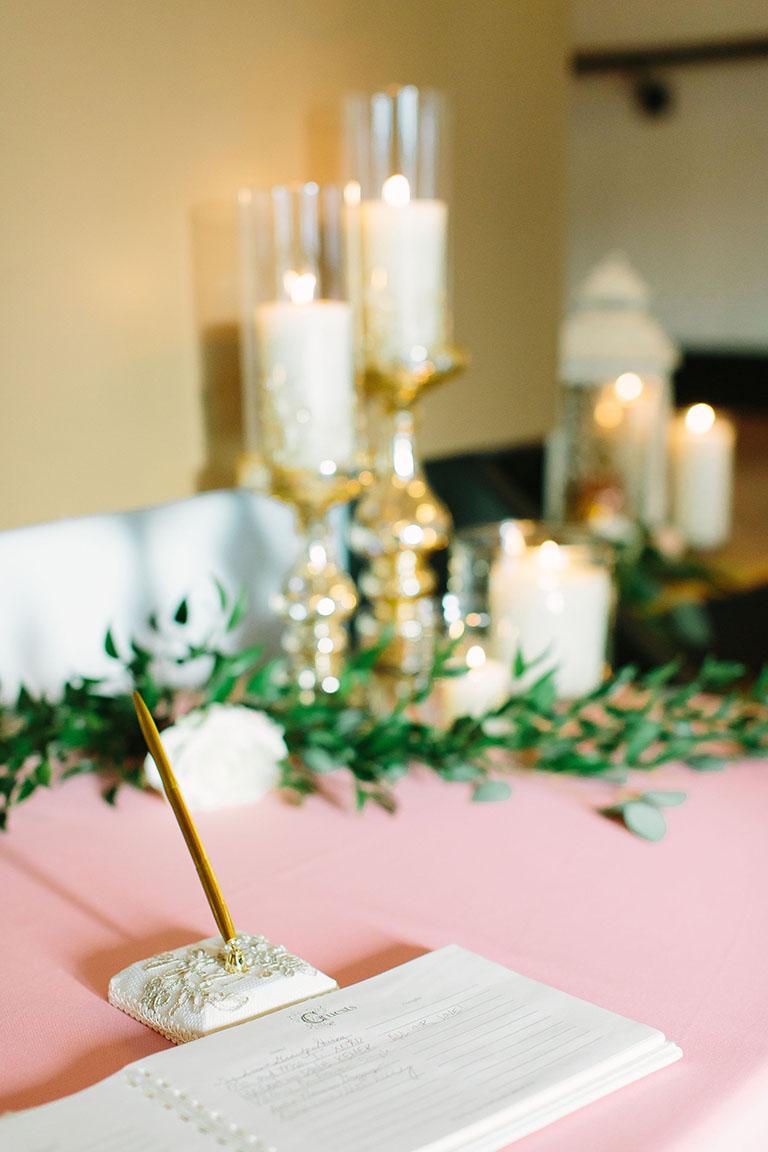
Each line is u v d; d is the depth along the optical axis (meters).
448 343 1.64
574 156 8.32
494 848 1.34
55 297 1.57
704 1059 1.12
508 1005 1.14
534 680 1.56
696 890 1.27
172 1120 1.00
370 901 1.27
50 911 1.27
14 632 1.58
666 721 1.49
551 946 1.21
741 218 7.81
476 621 1.59
